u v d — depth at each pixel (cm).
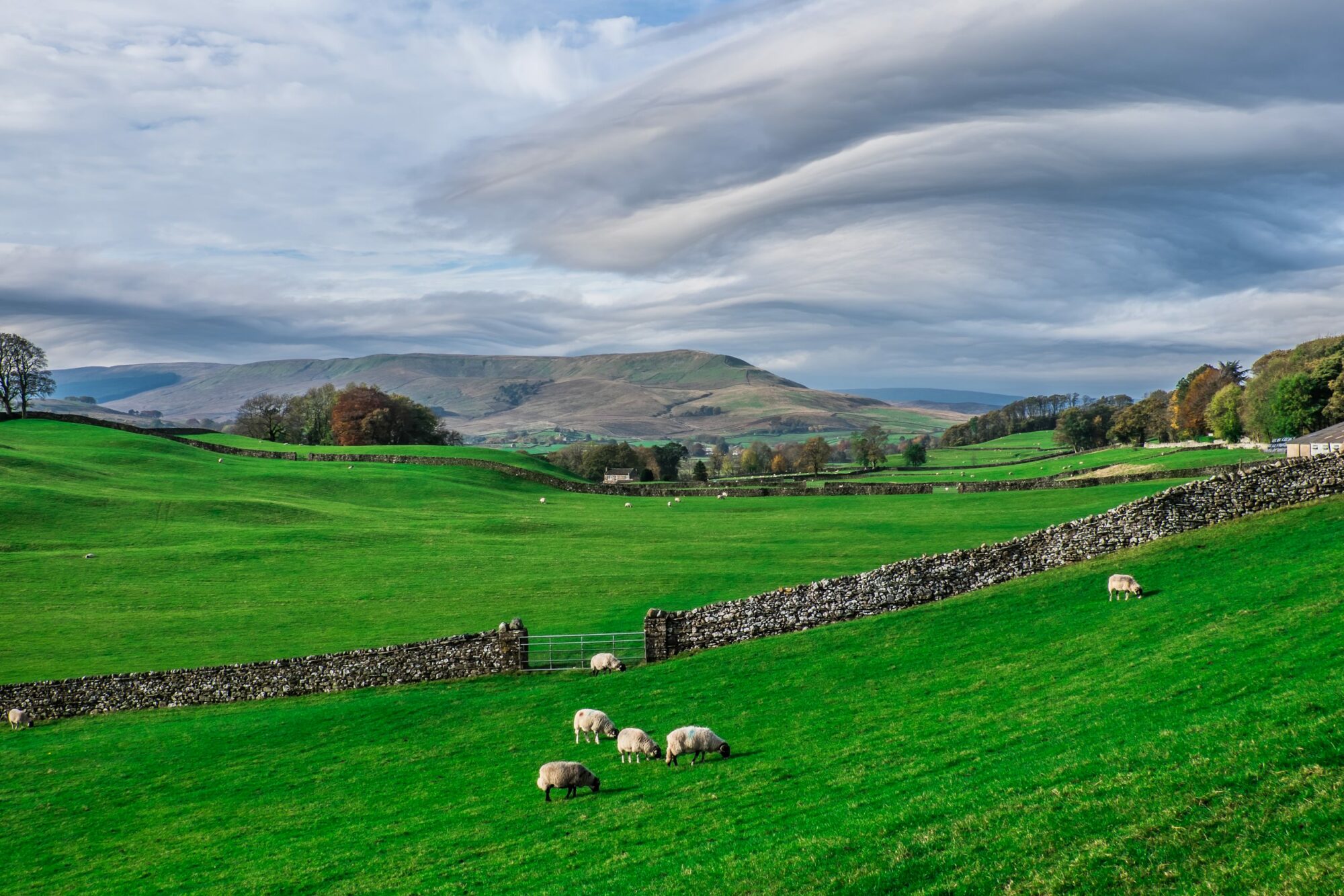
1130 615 3344
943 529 8712
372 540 8925
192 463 13438
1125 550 4269
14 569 7388
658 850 2080
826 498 12388
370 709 4197
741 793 2398
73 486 10669
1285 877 1359
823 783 2342
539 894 1942
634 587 6538
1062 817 1716
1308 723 1809
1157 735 2025
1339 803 1495
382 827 2677
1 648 5494
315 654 5156
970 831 1762
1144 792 1728
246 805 3111
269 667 4762
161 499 10188
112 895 2419
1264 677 2247
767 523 9988
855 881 1667
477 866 2206
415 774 3203
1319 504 3991
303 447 16875
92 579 7188
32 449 13225
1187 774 1748
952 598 4331
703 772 2677
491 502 12181
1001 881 1561
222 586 7019
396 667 4766
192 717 4462
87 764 3772
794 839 1942
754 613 4478
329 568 7662
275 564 7794
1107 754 1980
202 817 3030
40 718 4638
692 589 6378
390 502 11994
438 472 14075
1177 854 1506
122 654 5350
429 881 2170
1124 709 2345
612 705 3741
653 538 9069
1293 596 2953
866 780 2291
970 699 2900
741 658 4112
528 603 6238
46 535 8700
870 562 7075
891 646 3809
